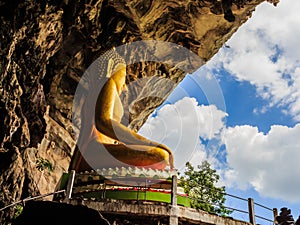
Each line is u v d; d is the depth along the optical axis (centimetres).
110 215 970
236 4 1923
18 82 1373
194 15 1961
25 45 1404
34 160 1546
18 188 1315
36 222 825
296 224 885
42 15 1391
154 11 1847
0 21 1251
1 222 1219
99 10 1670
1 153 1284
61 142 1747
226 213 1506
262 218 1136
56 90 1780
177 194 1052
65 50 1753
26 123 1358
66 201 978
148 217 979
